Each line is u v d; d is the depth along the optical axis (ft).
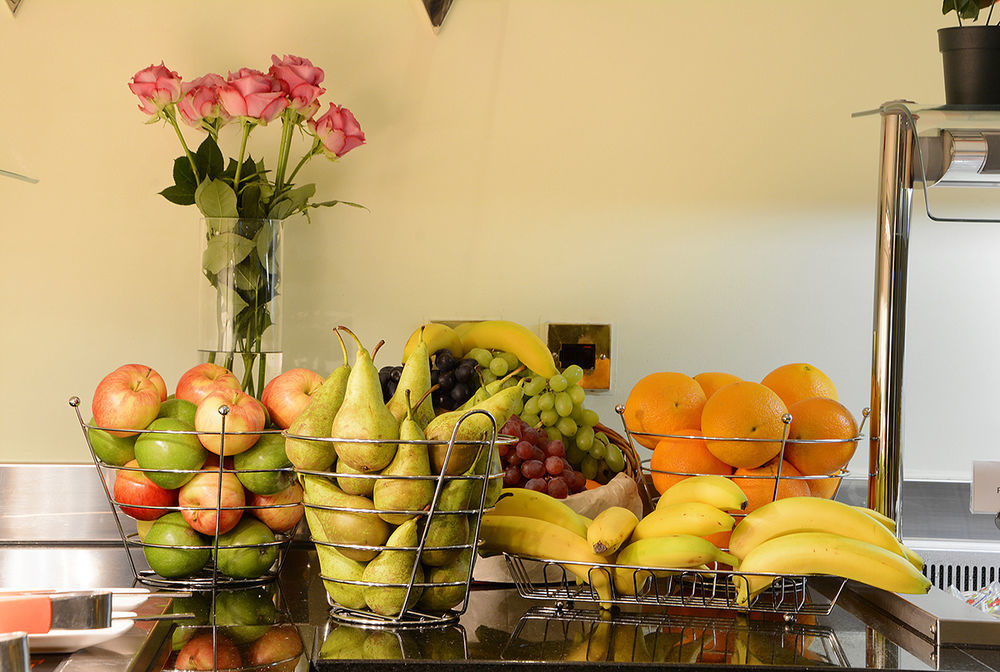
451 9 4.66
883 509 3.79
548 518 3.26
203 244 4.14
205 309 4.12
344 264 4.64
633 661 2.58
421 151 4.66
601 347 4.70
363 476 2.75
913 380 4.83
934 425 4.83
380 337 4.66
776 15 4.75
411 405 2.89
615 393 4.74
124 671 2.38
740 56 4.74
